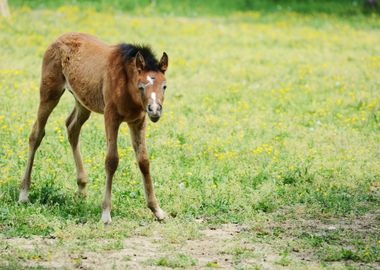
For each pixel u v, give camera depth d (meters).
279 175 13.87
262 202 12.36
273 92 21.28
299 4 42.44
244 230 11.34
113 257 9.93
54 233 10.76
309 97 20.83
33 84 20.61
